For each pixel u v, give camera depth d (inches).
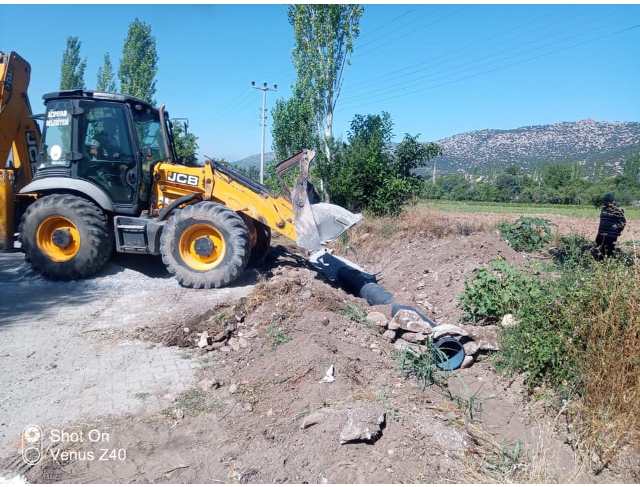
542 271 287.9
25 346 217.0
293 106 681.6
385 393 169.2
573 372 173.0
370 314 235.8
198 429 156.5
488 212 1098.1
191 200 314.2
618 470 144.7
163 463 140.8
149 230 306.5
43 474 135.0
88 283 305.0
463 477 134.8
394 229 449.4
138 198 312.7
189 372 195.3
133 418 162.6
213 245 302.0
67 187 304.2
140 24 959.0
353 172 532.1
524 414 171.2
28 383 184.4
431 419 158.7
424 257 347.3
